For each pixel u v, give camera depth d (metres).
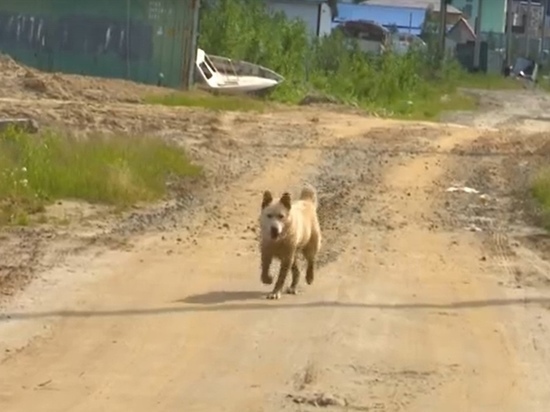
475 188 19.97
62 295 11.38
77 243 13.85
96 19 37.16
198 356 9.62
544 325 11.24
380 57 50.47
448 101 49.31
